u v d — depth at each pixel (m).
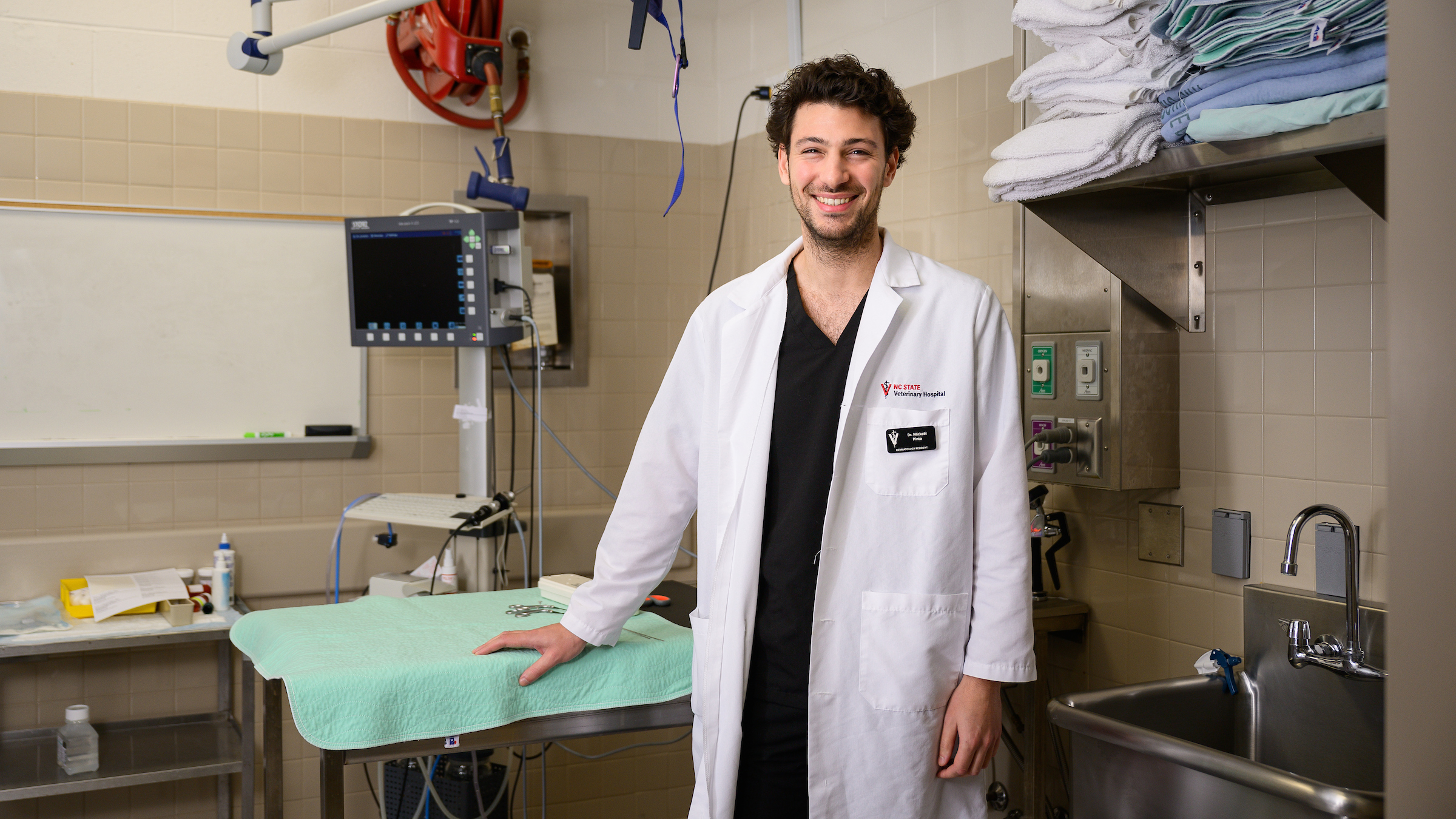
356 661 1.64
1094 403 2.12
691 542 3.55
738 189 3.59
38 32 2.85
